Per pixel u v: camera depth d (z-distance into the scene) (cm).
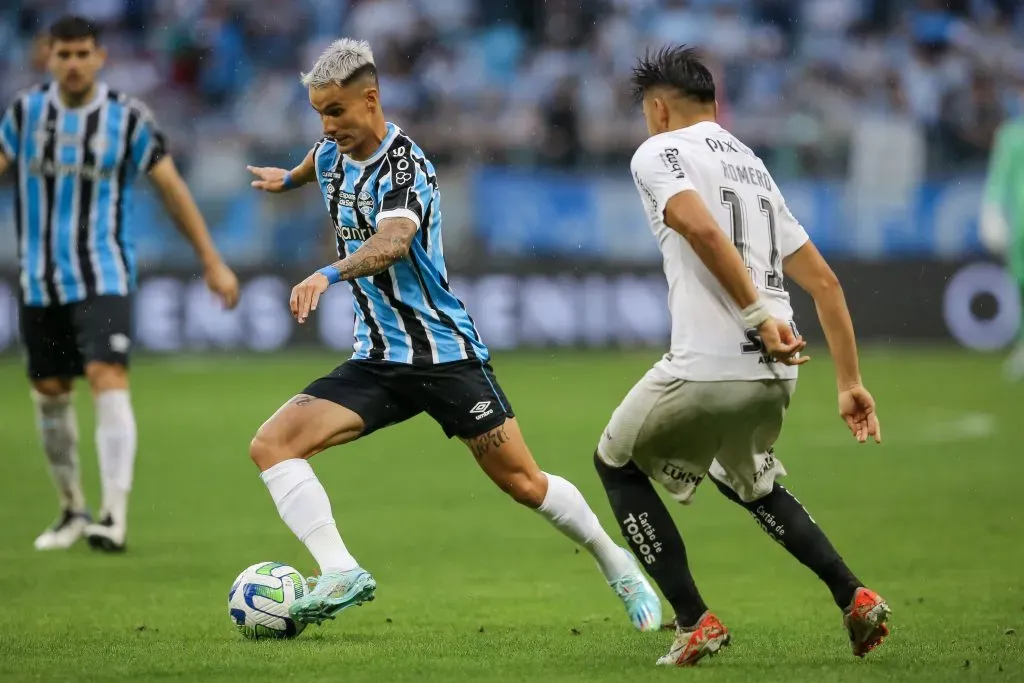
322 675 1574
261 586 1806
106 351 2609
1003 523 2838
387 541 2714
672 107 1638
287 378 5500
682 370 1570
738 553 2588
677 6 7550
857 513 2964
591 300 6431
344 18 7444
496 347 6406
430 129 6781
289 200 6266
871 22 7606
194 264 6178
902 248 6575
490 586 2278
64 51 2591
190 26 7250
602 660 1664
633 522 1633
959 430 4197
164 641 1805
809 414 4625
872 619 1609
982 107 7081
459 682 1535
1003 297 6588
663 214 1541
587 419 4456
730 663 1644
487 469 1858
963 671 1580
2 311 6059
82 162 2616
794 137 6606
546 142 6562
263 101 7100
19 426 4434
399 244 1694
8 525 2909
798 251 1652
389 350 1827
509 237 6412
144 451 3925
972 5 7688
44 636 1845
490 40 7406
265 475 1800
